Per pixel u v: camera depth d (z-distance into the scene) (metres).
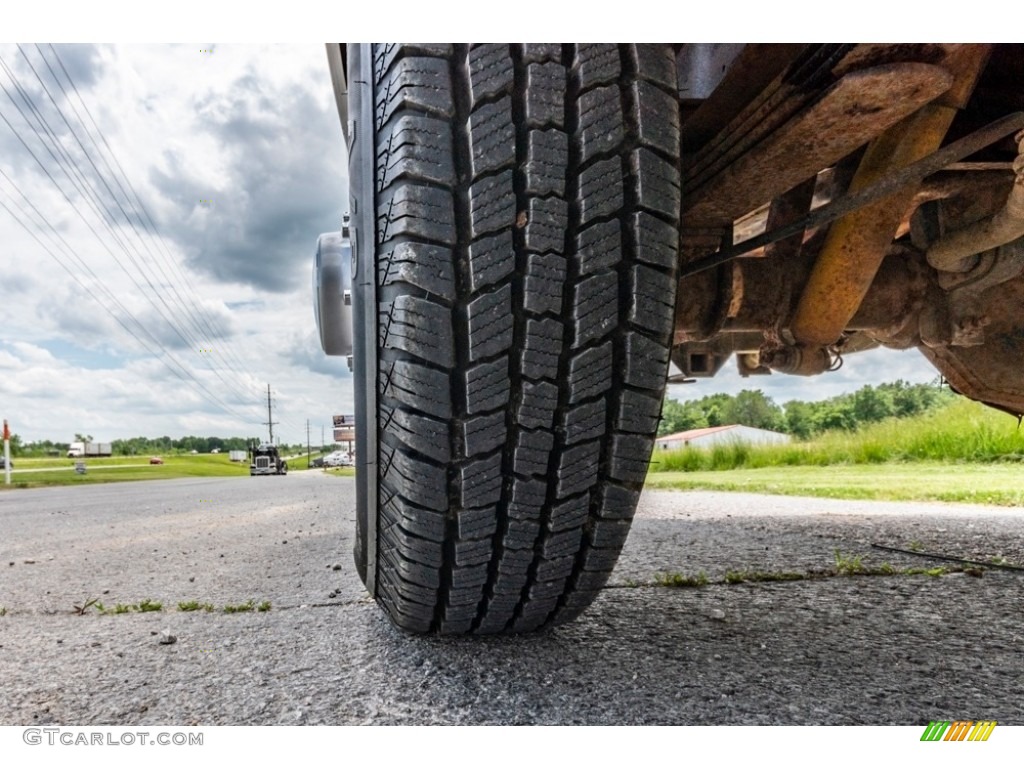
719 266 1.81
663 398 1.06
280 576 2.18
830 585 1.76
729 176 1.44
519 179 0.98
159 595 1.93
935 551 2.23
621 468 1.06
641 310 1.01
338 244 1.57
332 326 1.54
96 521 4.92
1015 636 1.31
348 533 3.40
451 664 1.19
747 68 1.32
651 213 1.01
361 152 1.06
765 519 3.26
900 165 1.42
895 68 1.12
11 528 4.61
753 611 1.51
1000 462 7.30
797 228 1.36
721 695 1.04
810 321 1.79
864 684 1.08
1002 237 1.54
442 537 1.05
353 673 1.16
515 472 1.02
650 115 1.01
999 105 1.65
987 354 2.05
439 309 0.97
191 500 7.46
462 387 0.98
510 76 0.98
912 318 1.94
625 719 0.97
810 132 1.26
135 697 1.10
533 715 0.99
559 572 1.13
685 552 2.30
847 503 4.12
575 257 0.98
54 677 1.20
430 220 0.96
